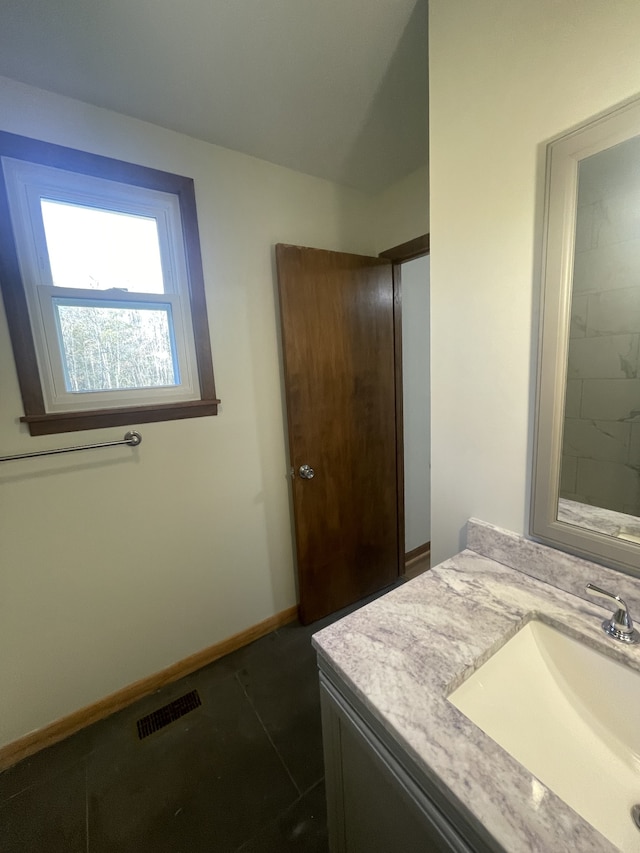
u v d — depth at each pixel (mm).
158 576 1533
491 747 518
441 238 950
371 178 1751
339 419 1852
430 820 537
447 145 899
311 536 1846
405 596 836
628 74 622
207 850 1021
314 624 1930
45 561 1295
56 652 1348
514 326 840
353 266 1792
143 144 1310
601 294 702
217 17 910
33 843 1058
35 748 1318
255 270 1612
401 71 1104
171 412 1473
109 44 973
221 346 1569
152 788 1178
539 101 731
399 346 2043
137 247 1380
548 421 794
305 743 1305
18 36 937
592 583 777
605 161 661
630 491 724
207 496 1615
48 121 1156
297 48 1012
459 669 644
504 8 751
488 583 869
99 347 1345
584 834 416
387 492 2121
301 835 1041
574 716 706
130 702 1498
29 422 1204
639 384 682
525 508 890
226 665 1677
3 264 1131
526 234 789
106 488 1378
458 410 992
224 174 1484
